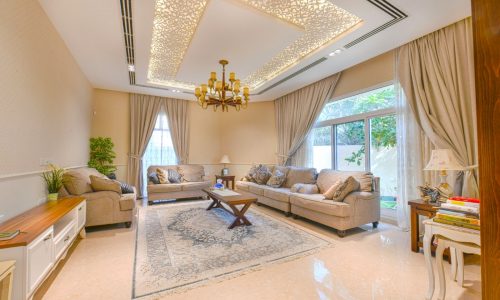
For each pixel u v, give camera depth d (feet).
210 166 22.20
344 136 15.15
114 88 17.58
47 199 8.80
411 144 10.89
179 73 15.08
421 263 7.50
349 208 9.91
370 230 10.84
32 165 7.73
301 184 13.34
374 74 12.84
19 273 4.54
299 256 7.97
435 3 7.88
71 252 8.21
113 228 10.85
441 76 9.68
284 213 13.92
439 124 9.67
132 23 9.14
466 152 8.90
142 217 12.67
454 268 6.46
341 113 15.19
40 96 8.26
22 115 7.09
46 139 8.80
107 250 8.39
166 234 10.05
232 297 5.67
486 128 2.72
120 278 6.51
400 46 11.14
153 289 5.98
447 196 8.03
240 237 9.72
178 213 13.50
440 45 9.72
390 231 10.70
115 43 10.71
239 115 22.24
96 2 7.91
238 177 21.93
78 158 13.35
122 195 11.73
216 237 9.70
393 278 6.57
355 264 7.41
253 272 6.87
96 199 10.23
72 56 11.90
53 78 9.39
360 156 14.11
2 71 6.10
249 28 9.78
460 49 9.20
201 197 18.24
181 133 20.68
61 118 10.38
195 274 6.73
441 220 5.43
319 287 6.11
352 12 8.39
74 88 12.33
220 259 7.70
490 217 2.66
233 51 11.91
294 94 18.43
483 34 2.78
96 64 13.08
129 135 18.80
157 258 7.75
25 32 7.20
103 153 16.06
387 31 9.69
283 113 19.71
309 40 11.02
